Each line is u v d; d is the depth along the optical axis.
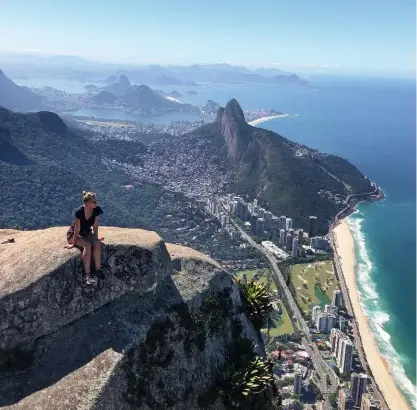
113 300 16.31
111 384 14.28
